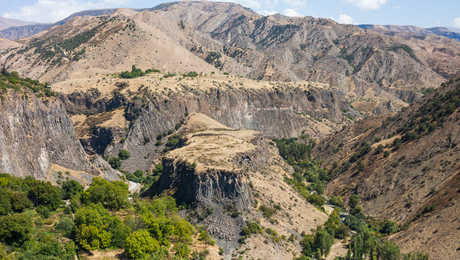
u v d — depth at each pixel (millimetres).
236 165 123625
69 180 122688
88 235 76562
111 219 84188
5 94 113688
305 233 109750
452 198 113000
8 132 109000
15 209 83688
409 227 115188
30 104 121938
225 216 104438
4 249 66938
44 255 68188
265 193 119938
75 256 73562
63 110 140750
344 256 102938
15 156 108750
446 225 101438
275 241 100250
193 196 110000
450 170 131375
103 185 104938
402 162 154500
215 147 144250
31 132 118625
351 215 133375
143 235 79625
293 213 117875
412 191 136375
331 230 113125
